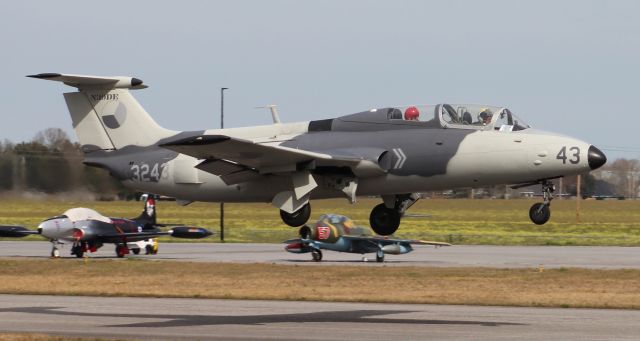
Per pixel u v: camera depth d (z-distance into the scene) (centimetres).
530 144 11506
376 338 6500
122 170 13588
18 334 6612
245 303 8450
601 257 13675
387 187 12131
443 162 11738
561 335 6581
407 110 12125
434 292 9175
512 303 8319
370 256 13900
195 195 13150
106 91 13725
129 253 14400
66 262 12519
